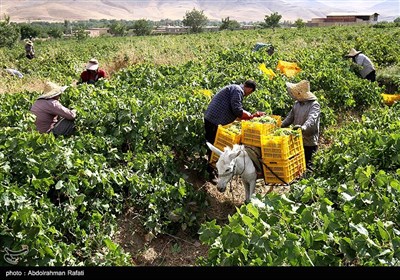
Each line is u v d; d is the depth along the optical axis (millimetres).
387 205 4910
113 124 8750
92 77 12945
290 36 34812
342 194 5176
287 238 4305
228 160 6891
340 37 30844
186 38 40875
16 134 7691
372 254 4199
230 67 14766
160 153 8195
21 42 53656
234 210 7898
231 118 8414
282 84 12633
